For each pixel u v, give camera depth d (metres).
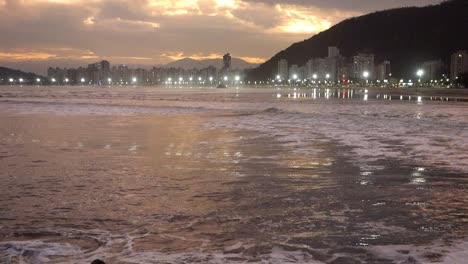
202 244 7.32
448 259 6.65
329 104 51.88
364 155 15.78
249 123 27.67
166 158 15.41
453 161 14.59
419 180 11.88
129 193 10.56
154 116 33.62
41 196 10.25
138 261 6.61
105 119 31.03
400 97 75.12
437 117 31.97
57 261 6.59
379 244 7.29
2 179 12.04
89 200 9.93
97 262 6.06
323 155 15.83
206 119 30.73
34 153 16.47
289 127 25.19
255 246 7.23
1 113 36.78
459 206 9.46
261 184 11.48
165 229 8.04
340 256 6.81
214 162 14.63
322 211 9.12
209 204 9.65
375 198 10.10
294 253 6.94
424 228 8.06
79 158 15.41
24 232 7.86
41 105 47.84
